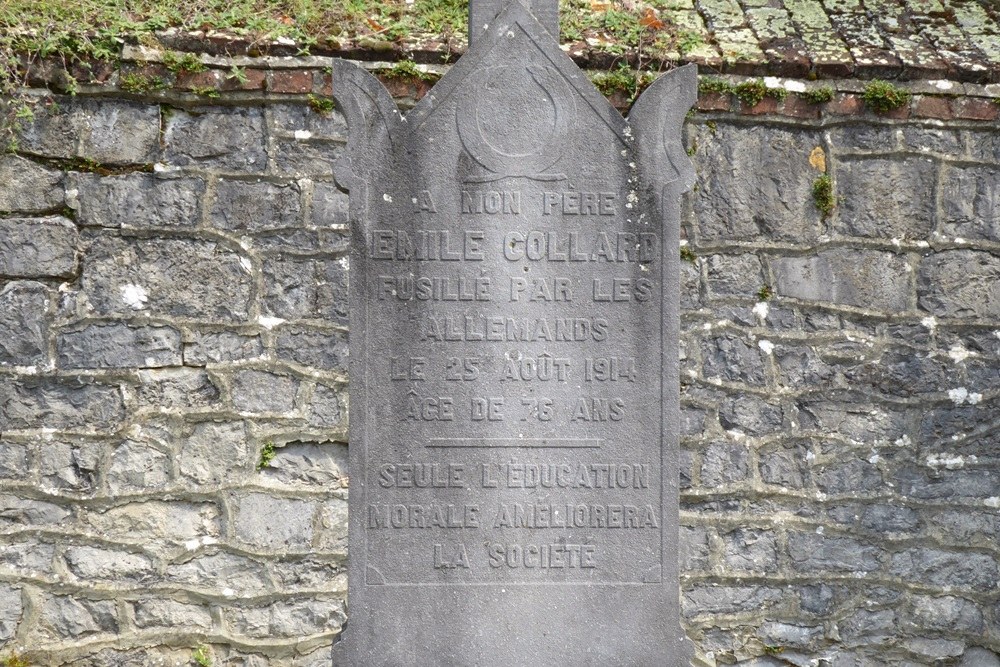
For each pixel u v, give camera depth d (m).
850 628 5.13
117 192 4.93
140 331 4.92
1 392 4.84
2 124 4.84
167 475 4.92
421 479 3.67
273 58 4.98
